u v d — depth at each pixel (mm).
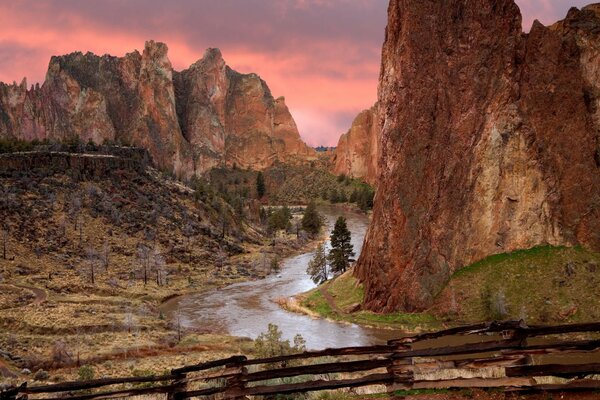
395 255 97688
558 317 83438
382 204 104938
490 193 99438
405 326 89125
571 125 101688
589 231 95875
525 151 100312
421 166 100500
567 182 99000
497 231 97938
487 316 87125
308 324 95750
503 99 102750
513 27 106125
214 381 24750
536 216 97688
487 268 94750
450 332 12422
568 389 11516
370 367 13203
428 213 98562
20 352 77938
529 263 93438
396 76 105688
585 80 106625
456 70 104562
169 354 78562
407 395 13094
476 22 106125
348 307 100625
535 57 104688
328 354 13484
